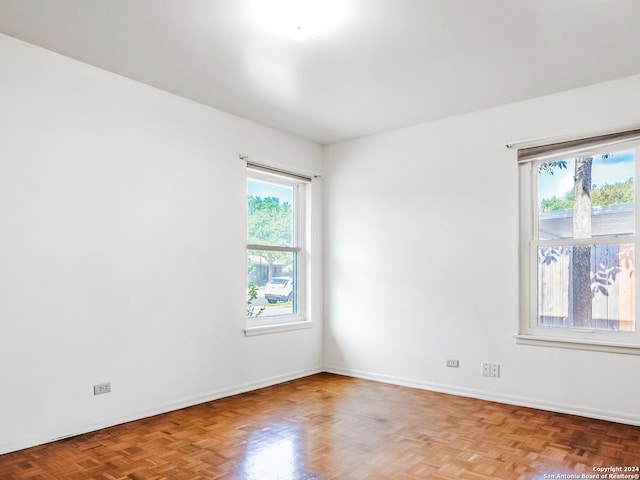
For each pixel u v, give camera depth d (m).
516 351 3.86
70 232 3.10
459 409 3.68
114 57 3.12
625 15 2.57
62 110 3.09
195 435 3.07
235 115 4.27
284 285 4.88
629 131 3.38
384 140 4.76
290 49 2.98
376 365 4.72
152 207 3.59
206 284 3.96
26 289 2.88
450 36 2.80
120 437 3.03
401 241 4.59
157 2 2.45
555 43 2.90
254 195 4.61
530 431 3.16
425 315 4.39
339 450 2.82
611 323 3.50
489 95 3.77
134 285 3.44
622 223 3.50
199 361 3.87
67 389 3.04
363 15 2.55
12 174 2.85
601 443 2.93
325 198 5.23
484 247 4.07
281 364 4.65
